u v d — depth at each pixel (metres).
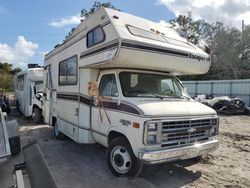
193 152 5.00
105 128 5.62
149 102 4.99
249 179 5.42
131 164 4.89
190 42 6.77
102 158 6.54
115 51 4.91
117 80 5.51
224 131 11.08
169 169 5.81
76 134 6.83
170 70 6.13
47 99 9.73
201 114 5.27
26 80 12.95
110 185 4.87
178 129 4.84
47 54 9.88
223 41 39.38
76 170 5.68
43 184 3.15
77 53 6.75
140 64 5.31
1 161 4.24
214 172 5.75
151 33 5.71
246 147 8.22
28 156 3.98
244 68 37.72
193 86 25.83
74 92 6.98
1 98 16.08
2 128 5.05
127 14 5.75
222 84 23.19
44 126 11.27
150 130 4.54
